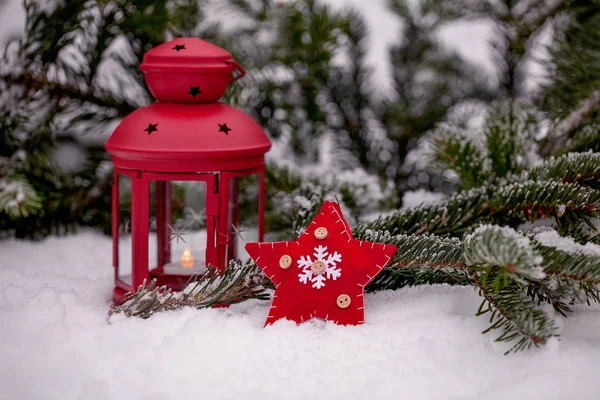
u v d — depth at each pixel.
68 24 1.10
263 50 1.22
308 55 1.22
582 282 0.84
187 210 0.95
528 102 1.17
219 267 0.95
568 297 0.89
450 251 0.89
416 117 1.30
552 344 0.83
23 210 1.06
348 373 0.82
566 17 1.18
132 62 1.17
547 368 0.82
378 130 1.30
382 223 0.99
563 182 0.97
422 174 1.28
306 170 1.18
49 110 1.13
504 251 0.81
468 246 0.86
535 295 0.91
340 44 1.26
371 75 1.31
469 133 1.11
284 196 1.12
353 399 0.79
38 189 1.14
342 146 1.28
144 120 0.94
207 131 0.93
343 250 0.90
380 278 0.96
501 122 1.11
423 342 0.85
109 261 1.10
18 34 1.15
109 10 1.12
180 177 0.93
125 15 1.12
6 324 0.87
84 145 1.19
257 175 1.01
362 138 1.28
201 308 0.91
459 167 1.09
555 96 1.14
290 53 1.22
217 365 0.83
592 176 0.96
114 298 0.98
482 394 0.79
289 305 0.89
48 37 1.09
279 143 1.26
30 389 0.80
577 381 0.80
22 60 1.10
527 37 1.24
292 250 0.90
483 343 0.85
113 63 1.21
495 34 1.29
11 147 1.14
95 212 1.19
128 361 0.83
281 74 1.23
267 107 1.23
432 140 1.12
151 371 0.82
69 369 0.82
